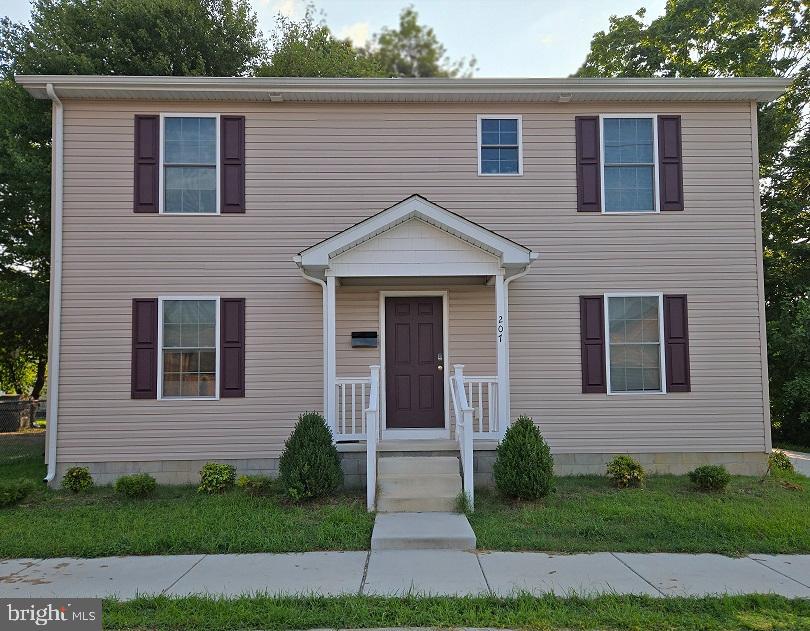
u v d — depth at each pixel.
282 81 9.56
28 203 15.72
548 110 10.08
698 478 8.56
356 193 9.90
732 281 9.95
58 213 9.54
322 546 6.41
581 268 9.91
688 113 10.12
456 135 10.02
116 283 9.59
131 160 9.71
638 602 4.92
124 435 9.44
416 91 9.74
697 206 10.01
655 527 6.93
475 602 4.89
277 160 9.88
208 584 5.39
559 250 9.92
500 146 10.05
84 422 9.41
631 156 10.08
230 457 9.52
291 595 5.07
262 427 9.59
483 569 5.73
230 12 18.66
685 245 9.97
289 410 9.63
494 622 4.58
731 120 10.12
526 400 9.74
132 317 9.57
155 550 6.35
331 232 9.83
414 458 8.36
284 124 9.92
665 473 9.70
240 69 19.17
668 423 9.77
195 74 16.84
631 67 19.41
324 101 9.94
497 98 9.95
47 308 15.65
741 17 17.39
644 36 18.92
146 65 16.19
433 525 6.84
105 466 9.38
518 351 9.80
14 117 15.21
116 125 9.72
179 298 9.64
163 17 16.52
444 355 9.91
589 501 7.93
